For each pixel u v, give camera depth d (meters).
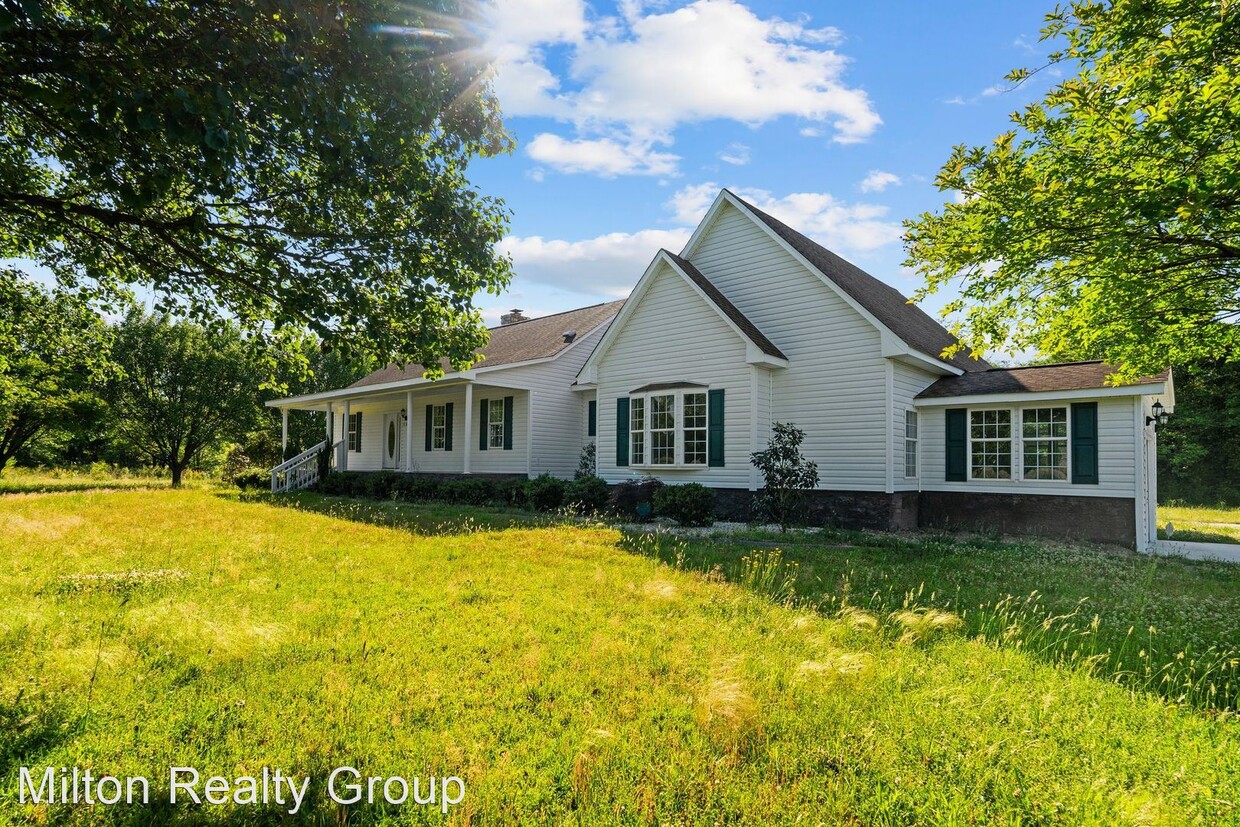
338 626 5.18
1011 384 13.83
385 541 9.95
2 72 3.80
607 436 17.34
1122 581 8.05
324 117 4.67
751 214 15.80
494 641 4.87
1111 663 4.78
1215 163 6.07
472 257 6.73
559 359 21.05
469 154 6.87
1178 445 29.91
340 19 4.71
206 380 30.14
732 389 14.94
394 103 5.38
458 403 23.19
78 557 7.87
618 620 5.50
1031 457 13.54
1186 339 9.20
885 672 4.34
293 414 37.22
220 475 32.34
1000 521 13.74
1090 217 6.64
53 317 10.33
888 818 2.72
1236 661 4.42
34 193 5.91
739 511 14.68
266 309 6.97
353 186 5.64
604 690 3.98
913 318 18.52
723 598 6.34
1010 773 3.09
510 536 10.57
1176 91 6.09
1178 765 3.22
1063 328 9.38
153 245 6.36
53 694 3.66
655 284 16.56
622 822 2.66
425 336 6.89
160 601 5.57
